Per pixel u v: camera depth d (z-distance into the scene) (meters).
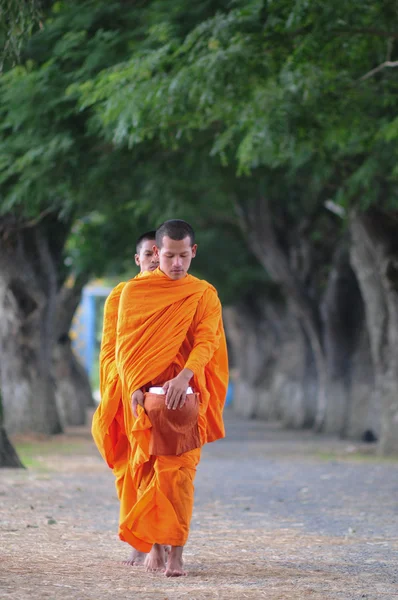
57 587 15.55
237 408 147.88
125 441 18.03
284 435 79.06
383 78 38.12
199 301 17.45
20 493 29.95
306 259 80.81
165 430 16.88
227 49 30.89
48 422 63.81
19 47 24.97
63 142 37.53
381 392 54.41
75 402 84.06
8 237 57.25
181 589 15.63
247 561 18.61
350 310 77.19
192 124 35.09
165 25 33.78
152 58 32.06
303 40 31.38
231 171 49.22
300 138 34.84
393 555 19.59
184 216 65.12
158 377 17.28
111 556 18.89
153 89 31.97
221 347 17.81
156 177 48.22
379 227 51.19
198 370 16.95
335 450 58.91
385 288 52.62
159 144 42.31
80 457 48.38
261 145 33.59
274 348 119.75
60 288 68.25
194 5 35.62
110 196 47.59
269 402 120.44
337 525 24.36
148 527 16.81
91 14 37.53
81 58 37.56
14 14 24.62
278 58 32.25
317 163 44.44
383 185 46.22
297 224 80.19
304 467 44.72
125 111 32.19
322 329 80.88
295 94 32.97
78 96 36.53
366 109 37.47
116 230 74.12
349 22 31.91
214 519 25.45
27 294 61.94
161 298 17.25
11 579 16.06
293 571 17.52
